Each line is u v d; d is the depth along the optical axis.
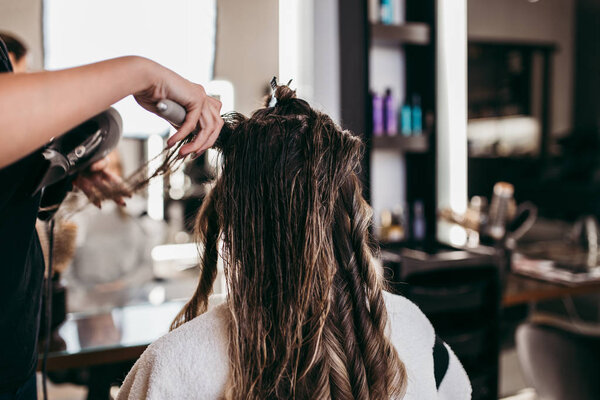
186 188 2.57
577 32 3.35
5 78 0.47
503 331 2.75
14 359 0.66
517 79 3.07
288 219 0.66
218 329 0.66
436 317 1.89
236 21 2.26
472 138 2.89
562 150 3.28
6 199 0.59
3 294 0.62
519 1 3.13
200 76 2.30
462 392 0.81
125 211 2.36
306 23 2.24
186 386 0.63
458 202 2.63
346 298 0.69
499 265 1.92
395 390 0.69
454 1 2.57
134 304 2.07
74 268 2.22
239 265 0.67
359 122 2.24
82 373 2.04
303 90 2.24
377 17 2.41
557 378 1.89
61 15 2.22
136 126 2.54
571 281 2.33
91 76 0.52
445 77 2.58
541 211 3.24
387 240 2.36
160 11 2.28
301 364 0.66
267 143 0.67
